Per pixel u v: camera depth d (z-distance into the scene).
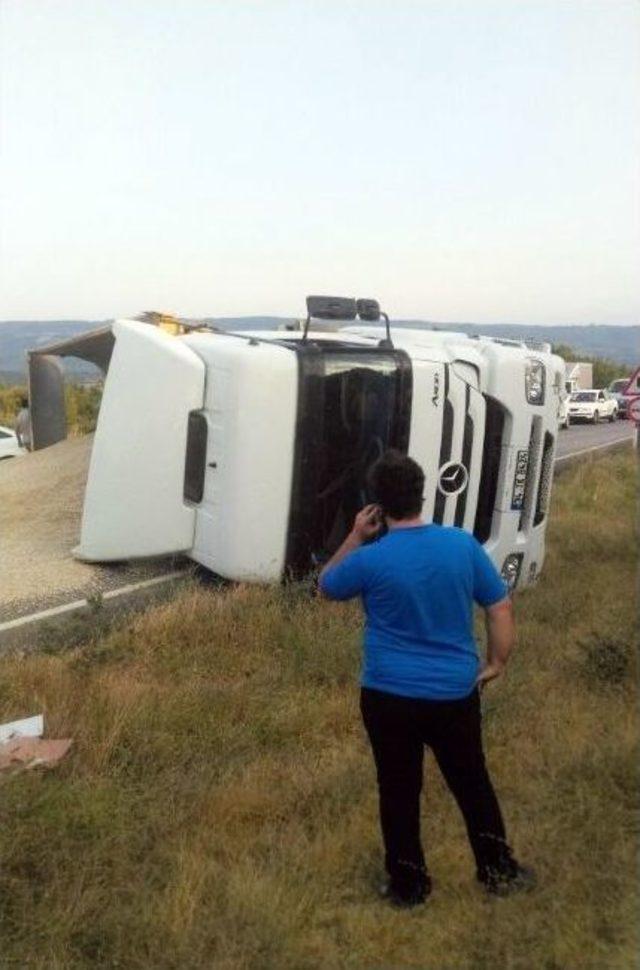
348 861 4.37
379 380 8.06
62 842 4.19
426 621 3.94
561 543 11.89
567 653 7.07
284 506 7.92
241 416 7.84
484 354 8.84
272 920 3.84
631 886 4.01
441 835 4.58
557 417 9.52
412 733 3.98
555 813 4.60
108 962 3.67
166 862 4.30
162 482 8.40
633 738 5.28
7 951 3.69
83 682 6.32
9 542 10.02
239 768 5.23
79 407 18.12
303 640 6.90
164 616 7.26
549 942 3.71
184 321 9.66
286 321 10.53
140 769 5.18
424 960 3.71
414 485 4.04
